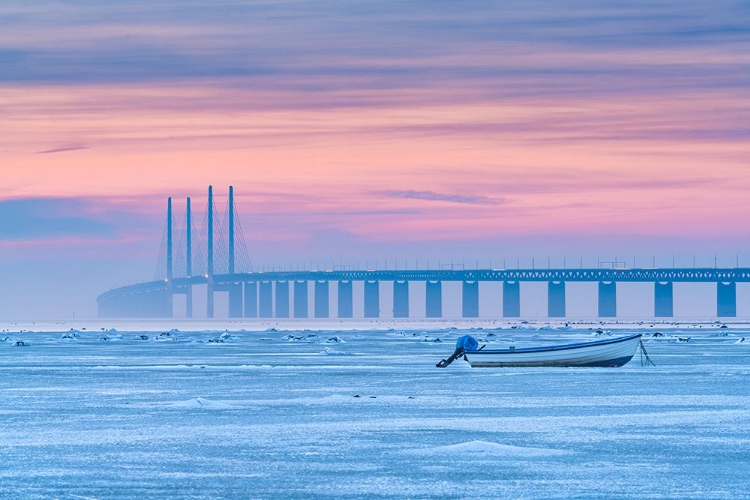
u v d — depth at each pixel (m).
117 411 135.25
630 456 96.94
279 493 80.06
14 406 142.50
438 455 97.31
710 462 93.69
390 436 110.38
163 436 110.50
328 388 170.75
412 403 145.12
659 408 138.38
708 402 146.38
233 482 84.38
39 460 94.94
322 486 82.69
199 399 143.12
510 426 119.06
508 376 196.88
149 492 80.44
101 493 80.06
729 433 113.06
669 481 84.62
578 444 104.56
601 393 160.38
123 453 98.94
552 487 82.06
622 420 124.81
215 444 104.56
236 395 158.62
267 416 128.88
